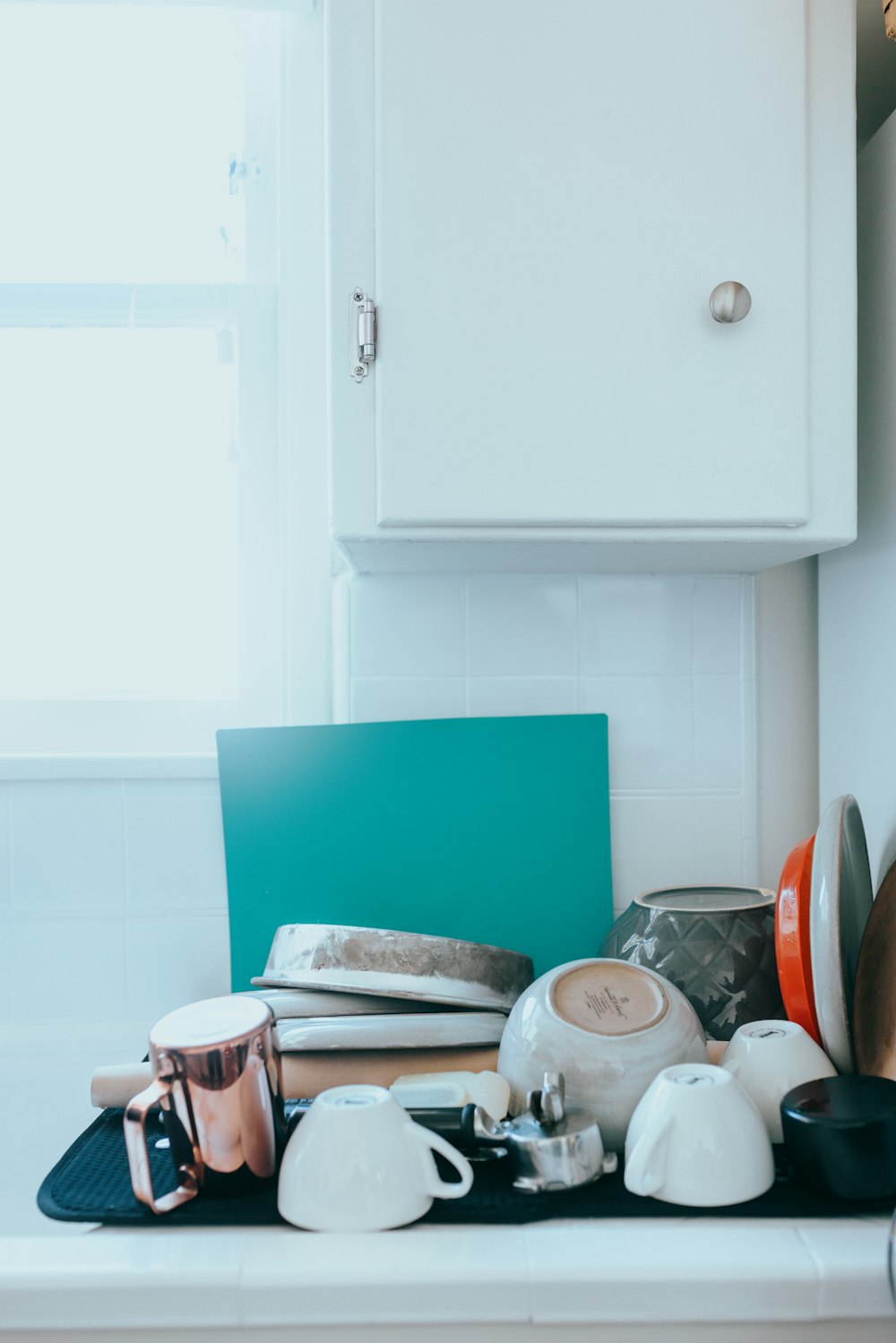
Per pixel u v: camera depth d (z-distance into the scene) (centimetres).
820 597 113
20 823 116
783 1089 76
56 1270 61
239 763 111
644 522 85
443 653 114
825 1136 67
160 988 117
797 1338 61
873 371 98
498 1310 60
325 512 120
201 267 125
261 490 124
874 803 100
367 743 112
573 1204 68
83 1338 61
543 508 84
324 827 111
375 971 88
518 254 84
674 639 115
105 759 115
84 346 124
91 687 125
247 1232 66
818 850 80
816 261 86
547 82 84
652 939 93
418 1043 82
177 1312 60
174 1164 71
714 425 85
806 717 118
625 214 84
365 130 84
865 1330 61
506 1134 71
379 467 84
